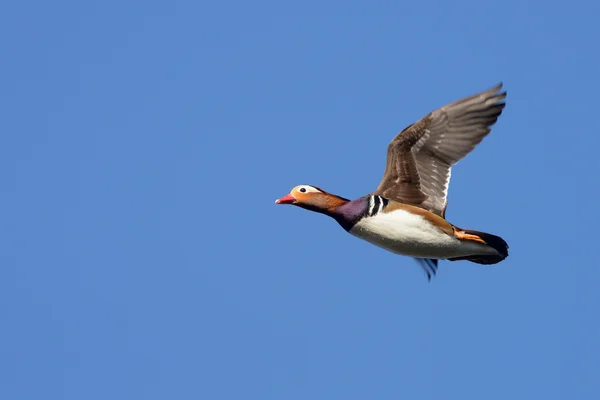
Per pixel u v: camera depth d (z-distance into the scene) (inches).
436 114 656.4
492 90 658.2
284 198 668.1
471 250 654.5
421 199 660.7
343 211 660.7
